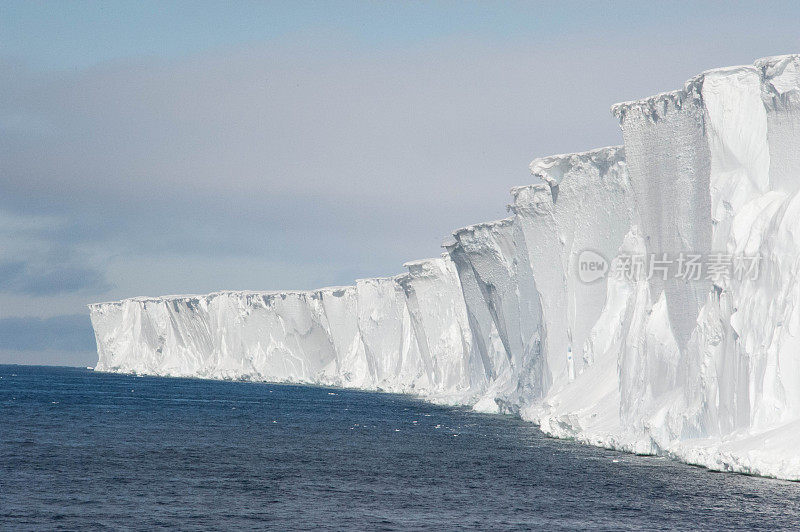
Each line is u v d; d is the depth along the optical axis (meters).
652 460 156.50
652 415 161.50
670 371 163.62
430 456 174.38
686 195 165.12
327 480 141.75
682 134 166.25
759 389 132.00
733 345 140.00
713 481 129.50
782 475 124.56
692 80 160.88
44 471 145.88
